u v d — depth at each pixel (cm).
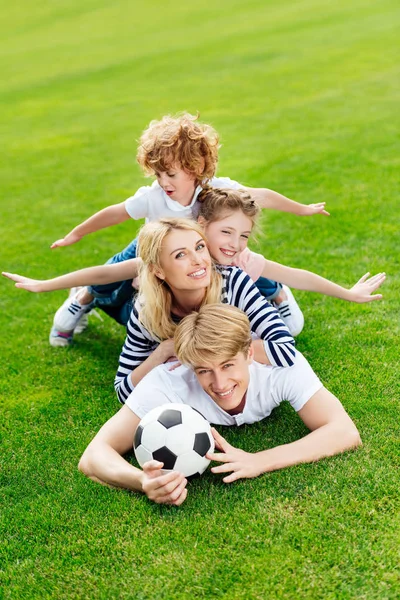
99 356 416
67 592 237
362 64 1314
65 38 2280
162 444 268
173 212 377
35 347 434
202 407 303
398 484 266
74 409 355
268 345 295
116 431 295
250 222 350
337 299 443
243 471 274
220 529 254
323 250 524
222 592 227
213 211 344
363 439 297
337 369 359
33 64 1884
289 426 316
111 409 352
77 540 259
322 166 746
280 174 738
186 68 1528
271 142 877
